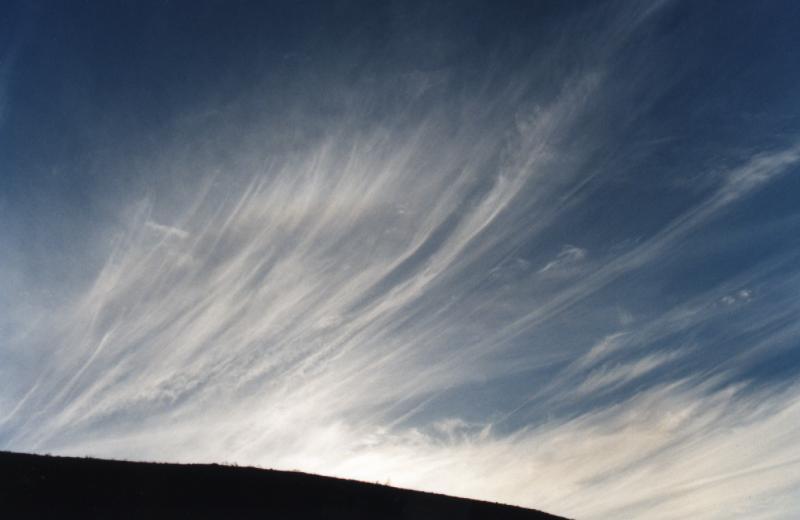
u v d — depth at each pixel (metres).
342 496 23.30
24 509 17.00
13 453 21.03
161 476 21.42
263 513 20.00
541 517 27.44
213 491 20.91
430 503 25.31
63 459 21.50
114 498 18.86
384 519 22.30
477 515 25.39
